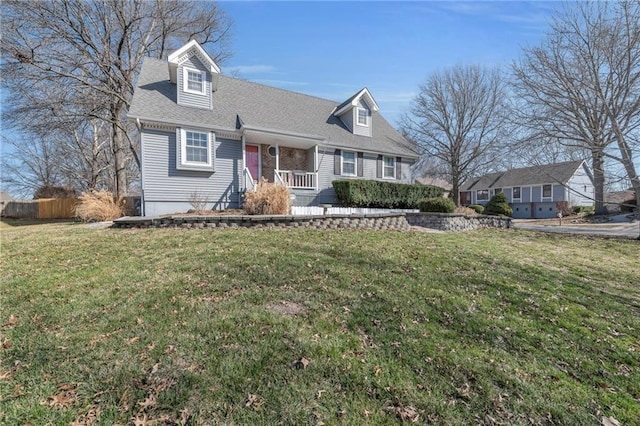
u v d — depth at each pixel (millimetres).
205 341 2814
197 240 6477
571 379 2631
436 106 25234
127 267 4793
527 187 31047
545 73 10445
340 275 4602
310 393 2254
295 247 6059
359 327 3201
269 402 2156
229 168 11820
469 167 25031
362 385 2367
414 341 2998
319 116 15602
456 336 3156
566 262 6754
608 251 8586
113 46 15750
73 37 14180
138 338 2865
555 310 3930
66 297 3750
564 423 2160
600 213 21422
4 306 3521
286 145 13805
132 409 2090
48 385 2297
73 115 14383
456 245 7402
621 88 9211
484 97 23438
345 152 15016
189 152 10930
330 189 14438
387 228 9883
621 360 2953
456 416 2139
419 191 15391
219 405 2121
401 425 2033
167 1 16188
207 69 11828
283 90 16031
